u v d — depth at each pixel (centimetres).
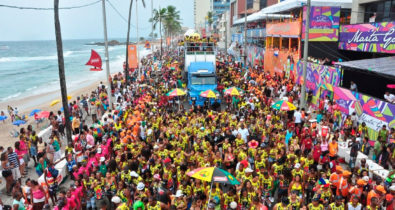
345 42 2711
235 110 2320
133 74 4566
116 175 1155
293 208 870
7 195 1341
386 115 1669
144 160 1218
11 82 6012
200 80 2784
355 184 1039
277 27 3541
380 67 1825
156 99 2520
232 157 1230
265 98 2269
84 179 1087
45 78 6538
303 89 2073
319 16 2775
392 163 1349
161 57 7138
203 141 1325
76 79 6272
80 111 2436
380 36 2216
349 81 2275
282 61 3325
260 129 1542
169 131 1487
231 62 4953
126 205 938
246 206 945
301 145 1438
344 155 1527
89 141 1593
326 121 1773
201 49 3222
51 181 1209
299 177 995
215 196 927
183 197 953
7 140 2325
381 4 2633
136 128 1598
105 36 2494
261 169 1046
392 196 941
